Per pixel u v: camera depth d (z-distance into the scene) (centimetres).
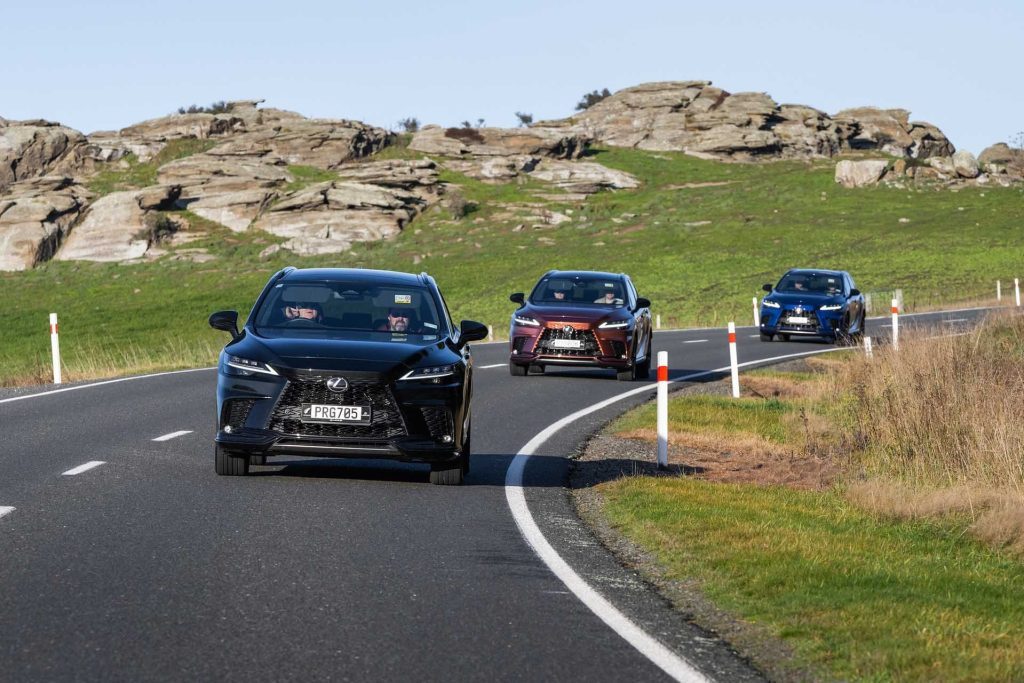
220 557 1249
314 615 1036
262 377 1681
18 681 831
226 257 17100
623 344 3538
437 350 1758
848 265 12988
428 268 15038
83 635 951
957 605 1117
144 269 16362
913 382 2434
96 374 3850
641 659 940
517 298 3759
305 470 1859
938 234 15150
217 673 865
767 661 948
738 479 1950
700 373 3988
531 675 886
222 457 1758
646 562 1316
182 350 5231
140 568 1188
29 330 10794
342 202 19012
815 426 2516
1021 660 928
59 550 1258
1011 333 3844
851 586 1184
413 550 1320
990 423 2052
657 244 15875
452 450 1703
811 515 1603
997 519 1496
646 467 2055
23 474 1756
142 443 2122
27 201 18288
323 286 1911
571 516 1579
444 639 975
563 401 3045
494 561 1281
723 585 1189
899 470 1997
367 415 1662
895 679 883
